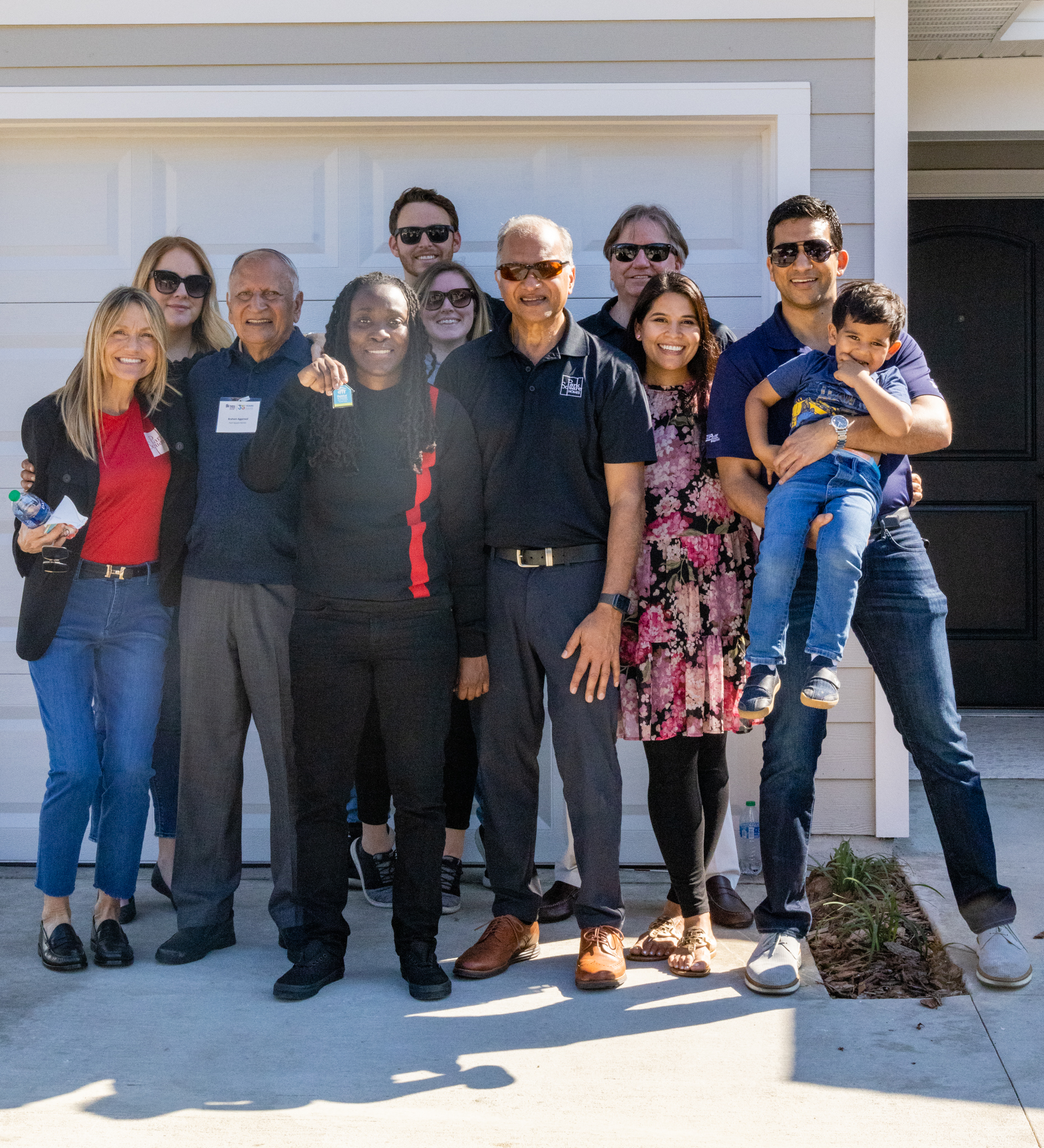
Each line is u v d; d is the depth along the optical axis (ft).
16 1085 7.61
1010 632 18.43
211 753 9.90
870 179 12.38
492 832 9.71
